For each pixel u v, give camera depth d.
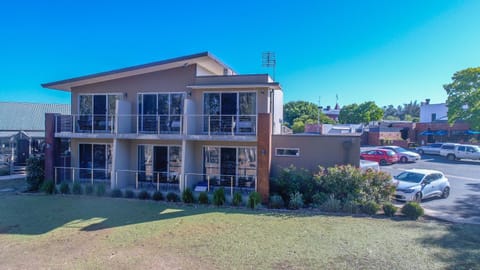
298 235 8.52
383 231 8.95
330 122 62.75
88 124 16.61
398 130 44.03
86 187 14.35
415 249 7.43
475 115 31.09
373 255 7.03
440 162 28.05
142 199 13.55
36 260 6.81
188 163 14.81
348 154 14.28
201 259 6.80
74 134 15.56
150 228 9.27
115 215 10.88
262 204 12.78
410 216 10.66
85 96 17.06
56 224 9.77
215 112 15.38
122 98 16.44
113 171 14.95
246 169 15.07
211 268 6.31
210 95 15.46
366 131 44.03
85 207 12.05
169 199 13.22
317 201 12.32
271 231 8.91
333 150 14.45
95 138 16.30
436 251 7.29
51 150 15.70
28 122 30.72
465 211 11.95
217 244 7.78
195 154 15.59
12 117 30.52
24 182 18.00
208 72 17.62
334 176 12.55
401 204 13.20
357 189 12.02
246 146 15.01
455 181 18.97
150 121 15.99
